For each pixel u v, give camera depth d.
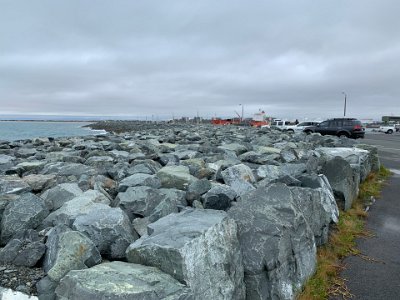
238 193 5.90
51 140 19.45
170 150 13.05
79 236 3.45
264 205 4.30
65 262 3.21
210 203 5.47
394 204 7.97
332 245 5.44
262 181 7.19
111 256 3.77
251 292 3.59
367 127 71.50
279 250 3.77
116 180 7.47
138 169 8.00
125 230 3.96
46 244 3.63
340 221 6.34
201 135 22.91
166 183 6.73
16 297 2.91
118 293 2.58
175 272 2.93
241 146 13.23
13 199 5.04
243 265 3.64
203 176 7.70
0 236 4.35
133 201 5.05
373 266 4.85
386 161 15.82
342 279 4.50
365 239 5.81
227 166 8.75
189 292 2.79
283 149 12.89
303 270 4.20
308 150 12.83
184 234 3.21
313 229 5.02
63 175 7.57
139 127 56.00
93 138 20.42
